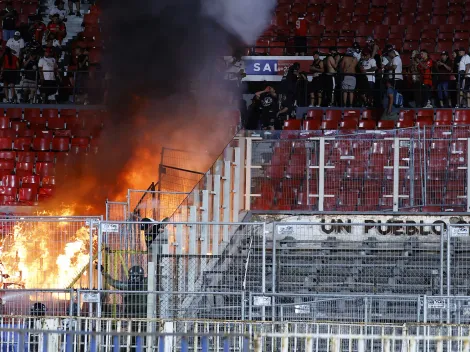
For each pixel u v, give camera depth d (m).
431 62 50.97
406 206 37.47
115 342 21.44
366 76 49.47
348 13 61.75
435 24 60.31
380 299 29.00
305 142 37.50
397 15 61.56
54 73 54.38
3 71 53.50
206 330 25.92
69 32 60.44
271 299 27.98
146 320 23.69
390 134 38.62
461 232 29.64
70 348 23.34
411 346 19.62
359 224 29.41
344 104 49.94
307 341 19.52
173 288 30.69
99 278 29.34
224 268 32.59
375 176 37.69
